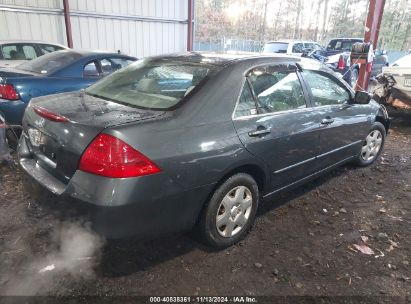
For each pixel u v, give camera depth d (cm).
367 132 396
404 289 221
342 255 253
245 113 246
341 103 349
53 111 219
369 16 652
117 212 185
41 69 481
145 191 191
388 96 650
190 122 214
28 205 302
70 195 192
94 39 1161
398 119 725
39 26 1022
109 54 539
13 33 974
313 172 329
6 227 268
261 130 249
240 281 221
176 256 242
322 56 1184
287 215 308
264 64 271
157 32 1343
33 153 239
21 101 416
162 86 250
